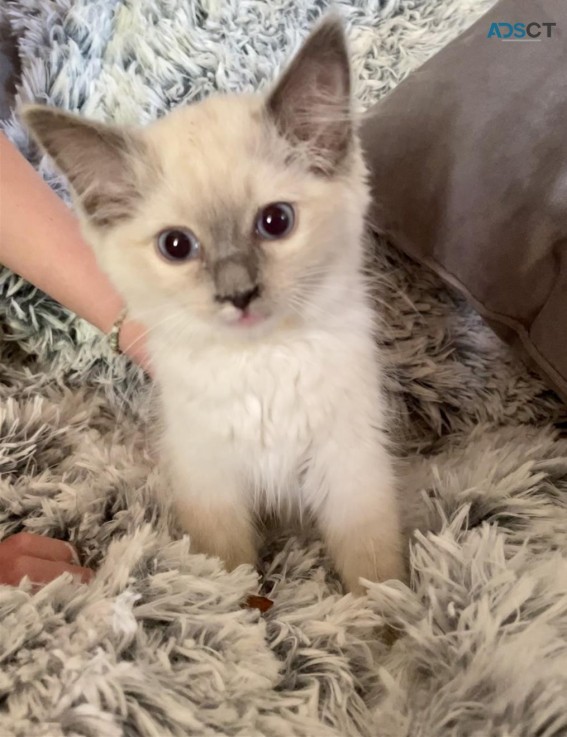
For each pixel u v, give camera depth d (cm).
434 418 26
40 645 15
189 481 21
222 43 28
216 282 17
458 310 27
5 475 23
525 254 21
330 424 20
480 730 14
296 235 18
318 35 17
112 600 16
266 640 17
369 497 21
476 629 15
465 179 22
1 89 28
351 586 21
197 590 17
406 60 28
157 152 18
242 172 17
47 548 20
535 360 22
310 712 15
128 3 28
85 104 28
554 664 14
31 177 25
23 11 27
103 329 25
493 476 21
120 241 18
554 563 17
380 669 16
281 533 24
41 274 25
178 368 20
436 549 18
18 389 27
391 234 25
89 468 23
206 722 14
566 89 21
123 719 14
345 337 20
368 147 25
